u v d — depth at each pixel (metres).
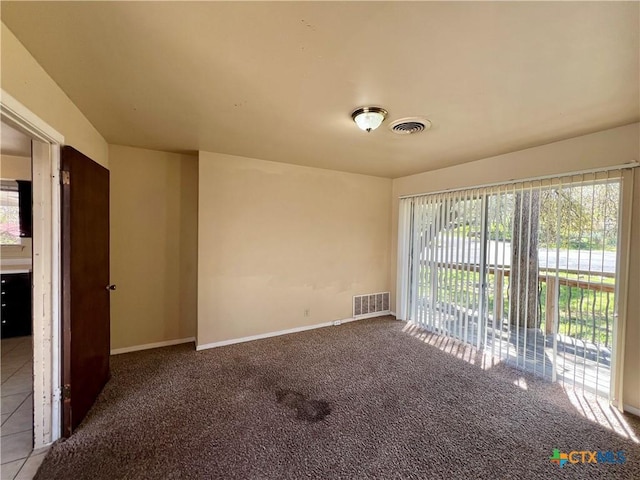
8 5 1.21
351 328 4.33
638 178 2.35
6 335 3.84
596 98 1.98
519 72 1.68
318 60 1.60
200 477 1.69
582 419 2.27
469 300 3.67
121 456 1.83
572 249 2.74
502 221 3.32
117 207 3.32
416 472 1.75
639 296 2.35
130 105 2.19
